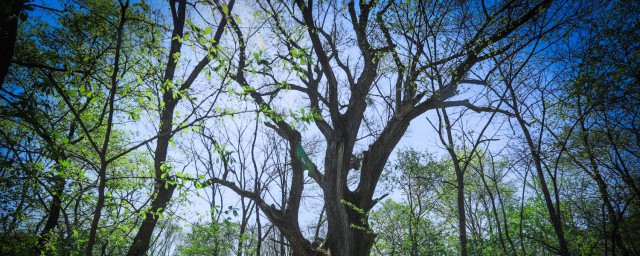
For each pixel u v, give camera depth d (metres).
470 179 16.73
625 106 8.31
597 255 9.65
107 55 10.62
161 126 9.51
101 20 10.31
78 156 7.20
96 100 6.61
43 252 6.70
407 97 13.59
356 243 13.35
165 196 10.21
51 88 4.61
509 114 10.12
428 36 9.02
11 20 4.93
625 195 8.45
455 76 10.29
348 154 14.66
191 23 4.79
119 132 13.88
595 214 9.66
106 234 10.49
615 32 8.23
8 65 5.11
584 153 8.73
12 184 6.09
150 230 10.51
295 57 5.73
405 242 15.44
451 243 18.83
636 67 7.82
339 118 15.02
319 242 14.61
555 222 7.96
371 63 14.90
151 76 7.97
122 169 13.21
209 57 5.21
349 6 14.85
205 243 15.16
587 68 8.42
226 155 5.86
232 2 9.52
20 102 4.54
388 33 11.96
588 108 8.50
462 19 9.84
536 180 13.19
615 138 8.54
